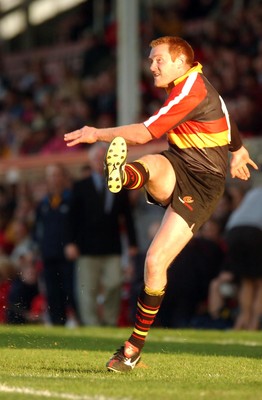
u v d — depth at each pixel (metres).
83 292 44.22
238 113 54.69
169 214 20.72
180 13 74.50
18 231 56.16
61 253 46.00
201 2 74.75
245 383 19.11
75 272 45.91
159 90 64.62
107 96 68.19
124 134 20.67
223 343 30.92
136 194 49.09
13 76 85.50
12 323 42.44
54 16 96.88
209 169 20.91
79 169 57.47
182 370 21.44
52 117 72.44
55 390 17.31
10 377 19.30
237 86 58.53
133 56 59.69
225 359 24.48
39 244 47.28
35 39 97.19
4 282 48.66
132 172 20.23
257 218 41.16
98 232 43.72
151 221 48.94
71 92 72.38
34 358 23.92
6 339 30.14
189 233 20.64
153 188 20.73
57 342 29.53
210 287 43.56
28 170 60.84
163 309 43.97
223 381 19.44
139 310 20.67
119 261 44.09
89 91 71.06
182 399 16.48
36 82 81.62
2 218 59.62
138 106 59.88
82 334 34.00
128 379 19.41
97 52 77.00
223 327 42.66
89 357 24.34
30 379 18.92
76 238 44.03
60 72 80.69
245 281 41.41
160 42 21.33
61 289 46.16
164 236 20.45
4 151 74.56
